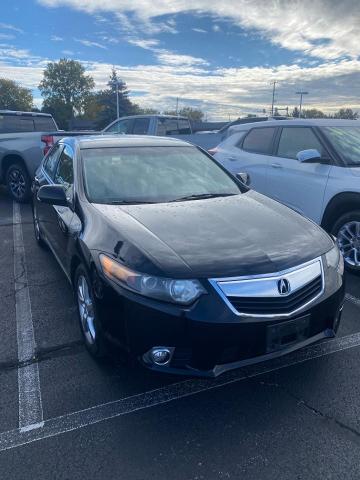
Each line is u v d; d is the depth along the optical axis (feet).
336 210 16.67
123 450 8.07
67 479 7.48
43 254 19.22
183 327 8.40
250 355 8.68
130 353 8.95
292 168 18.62
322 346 11.49
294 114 168.25
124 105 245.04
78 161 13.58
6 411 9.16
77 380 10.17
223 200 12.43
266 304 8.71
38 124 36.19
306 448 8.05
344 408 9.12
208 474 7.54
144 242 9.39
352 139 18.13
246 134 22.17
